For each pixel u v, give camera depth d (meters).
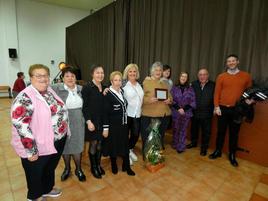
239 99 2.53
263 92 2.39
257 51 2.71
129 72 2.53
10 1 7.69
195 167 2.65
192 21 3.43
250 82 2.61
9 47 7.91
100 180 2.29
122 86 2.50
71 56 7.95
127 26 4.75
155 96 2.65
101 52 5.91
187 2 3.46
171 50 3.80
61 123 1.63
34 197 1.60
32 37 8.37
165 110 2.75
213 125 3.23
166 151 3.16
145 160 2.65
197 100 3.02
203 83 3.00
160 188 2.18
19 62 8.25
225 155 3.03
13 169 2.52
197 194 2.09
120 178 2.35
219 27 3.09
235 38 2.92
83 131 2.15
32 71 1.47
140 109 2.64
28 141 1.40
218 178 2.40
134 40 4.61
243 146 2.89
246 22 2.79
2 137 3.64
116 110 2.23
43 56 8.71
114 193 2.07
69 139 2.08
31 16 8.23
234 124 2.68
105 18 5.54
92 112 2.12
